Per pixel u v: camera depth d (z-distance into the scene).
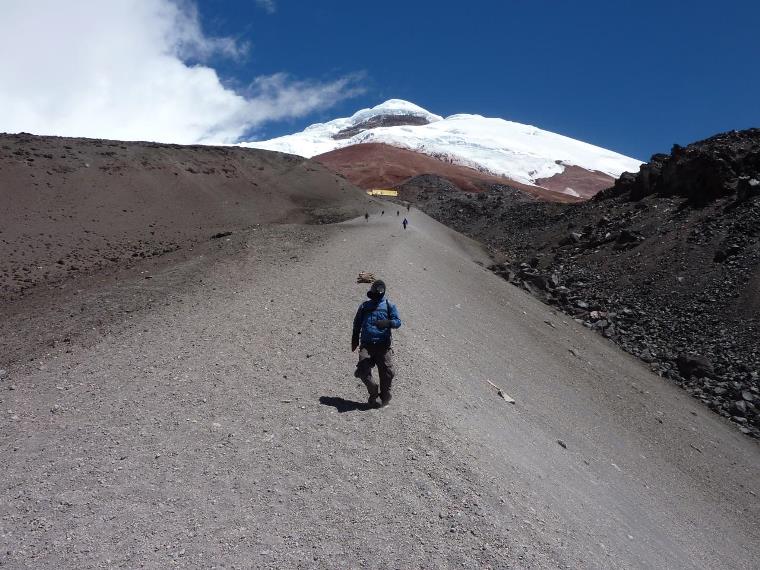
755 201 38.19
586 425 12.83
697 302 31.23
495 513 5.61
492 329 18.38
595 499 7.91
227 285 18.14
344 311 13.85
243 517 5.23
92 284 24.22
